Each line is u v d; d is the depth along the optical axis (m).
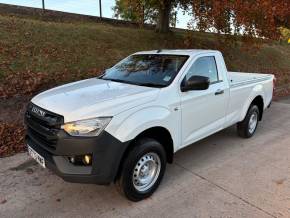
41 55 9.39
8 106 6.69
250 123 6.23
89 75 9.15
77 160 3.32
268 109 9.17
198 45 14.78
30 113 3.81
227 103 5.32
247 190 4.12
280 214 3.59
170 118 3.99
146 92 3.89
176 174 4.54
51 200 3.74
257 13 10.34
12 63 8.43
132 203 3.73
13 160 4.76
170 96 4.05
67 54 10.06
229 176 4.52
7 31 10.28
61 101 3.62
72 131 3.24
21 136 5.56
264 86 6.51
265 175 4.59
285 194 4.05
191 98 4.37
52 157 3.37
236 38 11.34
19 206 3.60
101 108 3.37
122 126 3.38
